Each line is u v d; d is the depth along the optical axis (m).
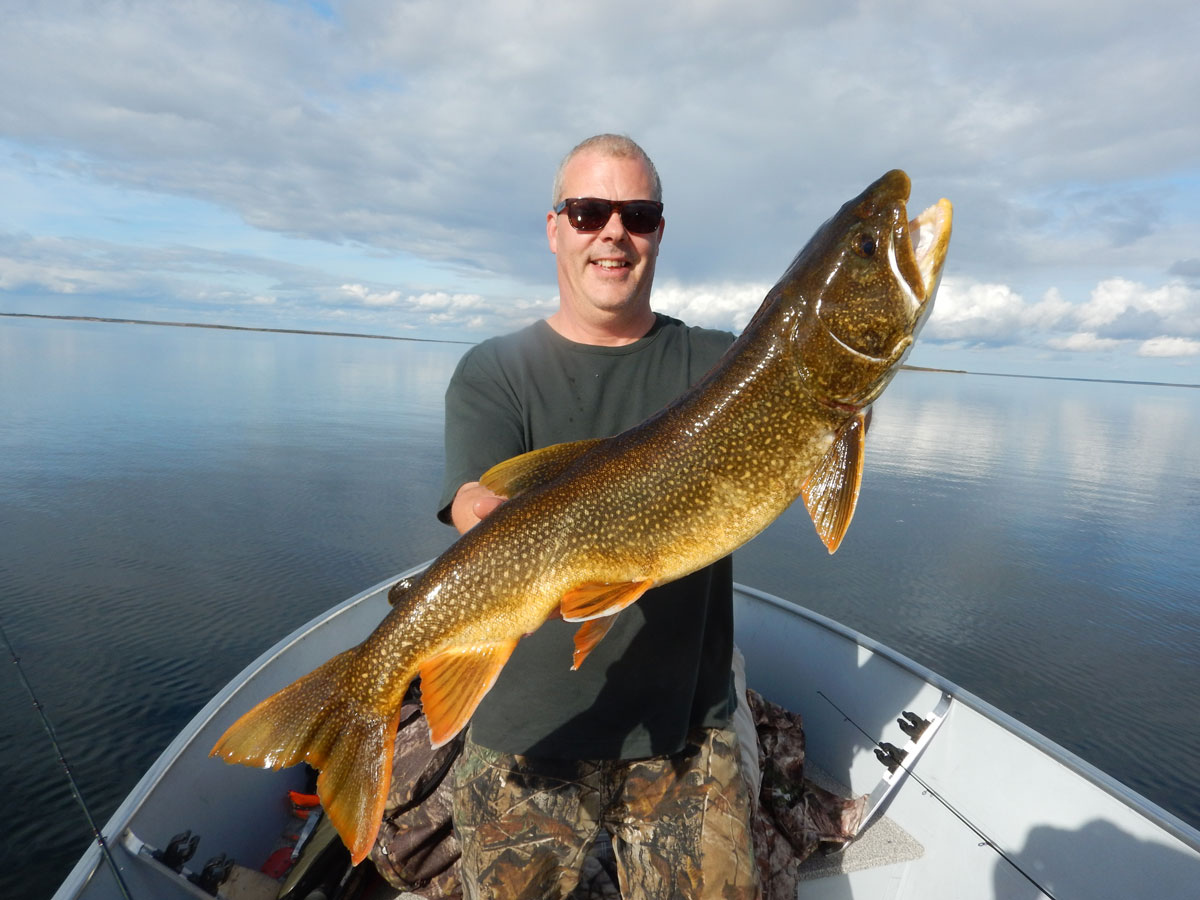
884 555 5.05
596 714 0.97
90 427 8.46
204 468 6.51
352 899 1.22
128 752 2.43
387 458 7.43
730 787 1.01
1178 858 1.02
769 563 4.78
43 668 2.90
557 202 1.06
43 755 2.39
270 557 4.26
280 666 1.51
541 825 0.97
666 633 0.99
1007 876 1.21
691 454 0.85
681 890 0.96
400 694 0.88
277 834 1.34
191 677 2.89
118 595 3.61
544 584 0.86
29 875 1.91
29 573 3.82
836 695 1.63
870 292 0.84
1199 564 5.23
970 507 6.68
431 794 1.19
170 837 1.11
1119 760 2.79
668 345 1.08
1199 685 3.36
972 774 1.32
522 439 1.02
